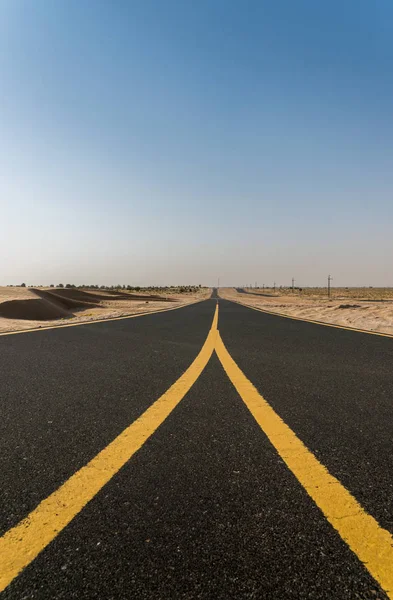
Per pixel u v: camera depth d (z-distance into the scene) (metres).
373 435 2.37
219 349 6.22
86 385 3.73
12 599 1.03
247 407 2.98
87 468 1.87
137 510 1.48
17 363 4.87
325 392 3.48
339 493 1.62
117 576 1.12
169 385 3.74
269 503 1.54
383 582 1.09
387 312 13.33
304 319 14.20
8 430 2.46
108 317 14.43
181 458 2.00
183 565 1.17
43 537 1.30
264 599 1.03
